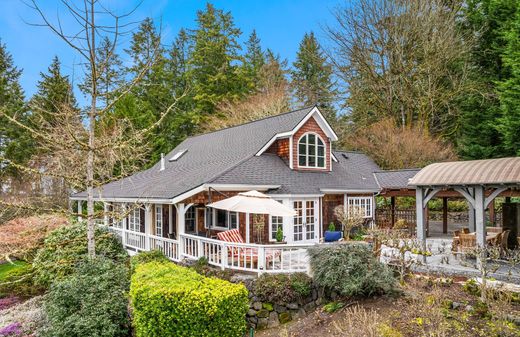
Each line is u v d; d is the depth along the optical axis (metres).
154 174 21.78
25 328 11.00
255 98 33.75
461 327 7.29
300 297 10.09
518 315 7.33
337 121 36.22
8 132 30.81
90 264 10.42
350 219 16.67
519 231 12.66
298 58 43.34
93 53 10.15
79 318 8.77
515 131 22.14
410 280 10.19
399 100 31.31
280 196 15.21
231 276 10.76
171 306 7.60
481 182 10.34
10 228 18.02
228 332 7.91
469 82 28.11
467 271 10.09
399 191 20.38
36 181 22.55
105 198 19.05
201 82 37.16
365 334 7.04
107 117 20.58
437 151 27.39
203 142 23.47
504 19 27.17
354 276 9.57
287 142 18.30
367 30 30.52
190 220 18.14
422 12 28.70
